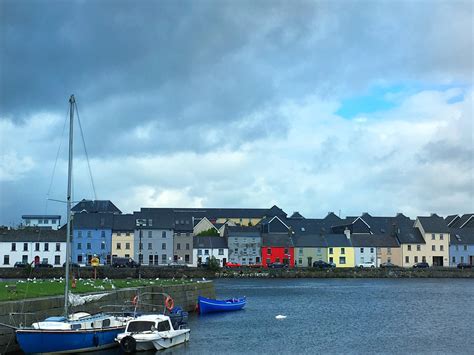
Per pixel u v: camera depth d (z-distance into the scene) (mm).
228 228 171750
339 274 147250
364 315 68438
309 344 48469
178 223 166000
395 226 174500
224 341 48906
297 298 89750
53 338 37750
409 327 58781
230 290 105375
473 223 187375
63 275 121188
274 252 168625
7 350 37594
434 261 171625
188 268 136750
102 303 49531
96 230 155750
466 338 52188
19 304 39156
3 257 146375
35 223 192625
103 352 41250
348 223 178750
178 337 46406
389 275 148250
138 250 157750
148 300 57969
